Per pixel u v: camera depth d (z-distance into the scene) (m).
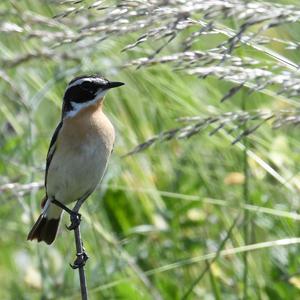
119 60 11.33
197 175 11.62
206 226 11.45
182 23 7.12
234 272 10.84
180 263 10.37
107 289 11.08
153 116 11.62
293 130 11.61
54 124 12.38
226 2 6.64
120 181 11.73
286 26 11.98
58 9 11.28
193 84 11.70
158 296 10.92
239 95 12.11
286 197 11.07
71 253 11.93
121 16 6.94
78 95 10.58
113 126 11.21
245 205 10.20
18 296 12.20
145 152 11.65
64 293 11.50
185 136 7.71
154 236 11.58
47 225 10.70
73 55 8.84
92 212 11.55
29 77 11.84
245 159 10.55
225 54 6.65
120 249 11.19
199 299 10.95
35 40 11.20
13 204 12.32
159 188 11.77
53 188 10.62
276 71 9.95
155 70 11.29
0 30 8.48
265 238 10.95
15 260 12.54
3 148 11.85
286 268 10.75
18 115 12.05
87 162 10.45
